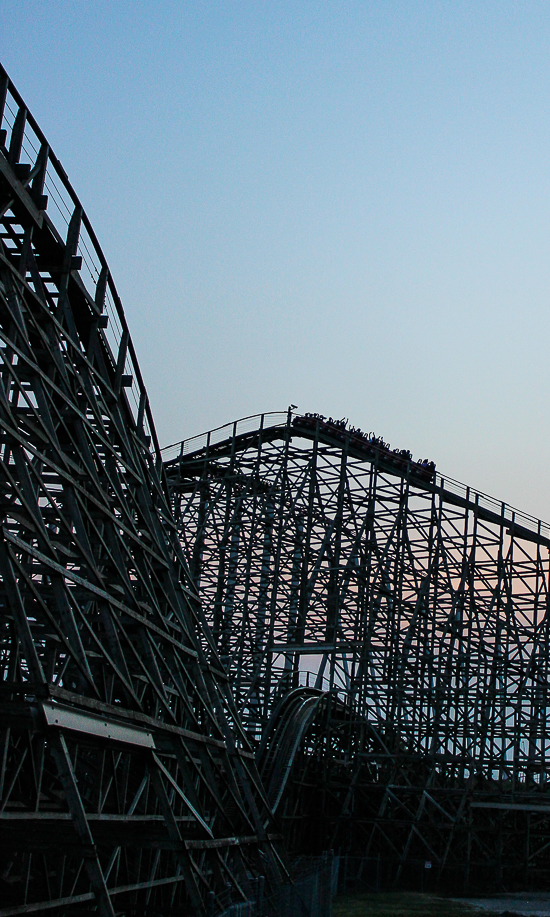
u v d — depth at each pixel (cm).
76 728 1781
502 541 4797
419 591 4878
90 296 2603
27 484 1886
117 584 2408
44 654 2675
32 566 2314
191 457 5812
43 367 2391
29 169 2141
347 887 4366
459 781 4653
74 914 2105
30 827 1772
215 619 5222
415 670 4766
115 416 2747
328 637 5100
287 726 4603
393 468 5188
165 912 2350
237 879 2656
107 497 2395
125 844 2105
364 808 5103
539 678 4691
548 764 4481
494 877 4612
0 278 2077
